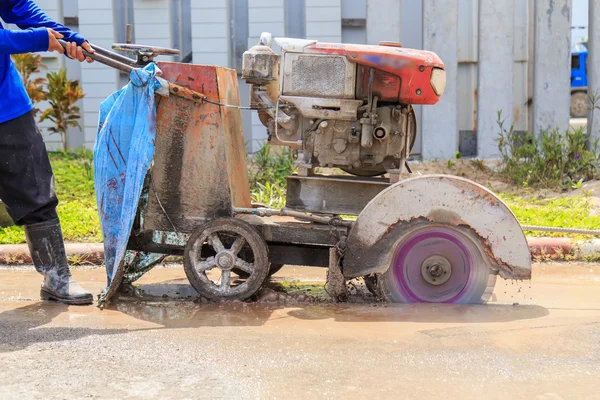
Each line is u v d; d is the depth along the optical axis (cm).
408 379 314
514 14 1125
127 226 448
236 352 352
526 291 504
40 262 482
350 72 456
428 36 1026
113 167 468
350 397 294
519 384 309
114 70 1145
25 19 473
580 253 630
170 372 324
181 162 469
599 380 313
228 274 469
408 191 441
